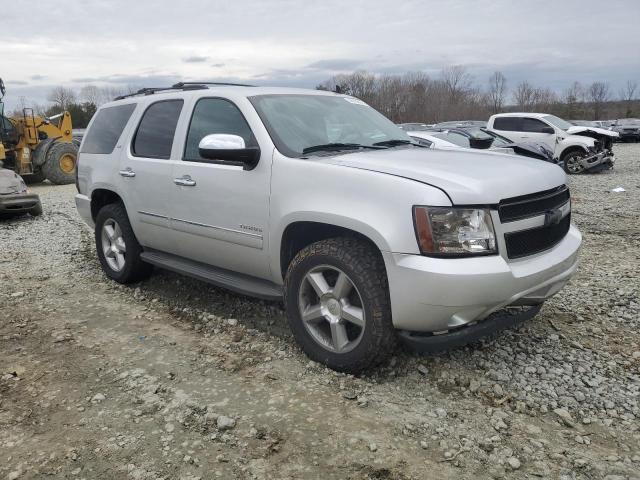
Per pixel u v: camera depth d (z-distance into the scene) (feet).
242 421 10.07
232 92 14.32
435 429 9.82
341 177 11.33
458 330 10.80
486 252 10.36
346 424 9.94
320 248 11.62
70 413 10.46
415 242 10.19
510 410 10.52
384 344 10.97
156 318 15.40
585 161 52.49
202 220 14.35
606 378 11.69
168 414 10.35
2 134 49.67
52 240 25.88
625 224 27.68
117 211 17.95
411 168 11.23
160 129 16.25
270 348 13.14
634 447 9.42
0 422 10.19
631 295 16.48
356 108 15.85
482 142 20.97
